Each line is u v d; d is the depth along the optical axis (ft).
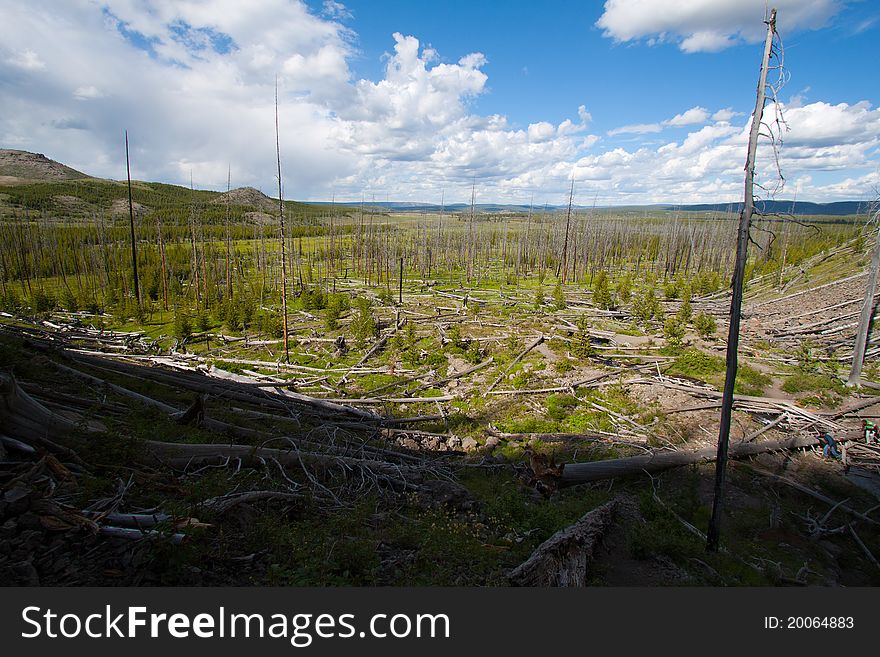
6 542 18.44
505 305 172.86
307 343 120.37
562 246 341.00
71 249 281.33
